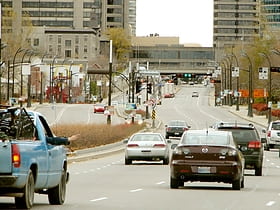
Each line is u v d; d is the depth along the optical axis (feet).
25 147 97.14
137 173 203.41
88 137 333.01
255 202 124.36
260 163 197.16
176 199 127.44
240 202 123.85
